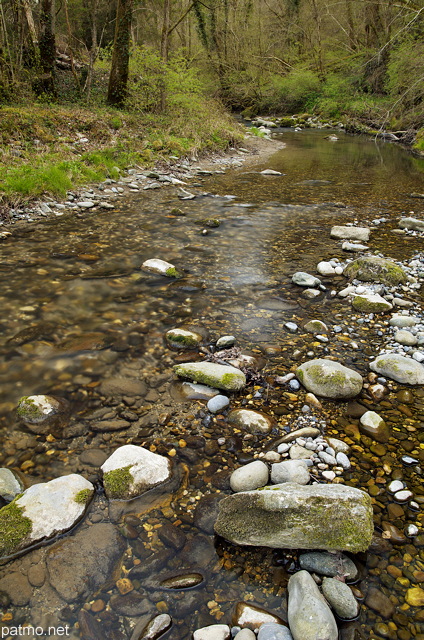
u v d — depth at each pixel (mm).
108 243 6059
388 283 4957
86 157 9805
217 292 4754
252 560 1980
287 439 2709
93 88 17031
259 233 6766
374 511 2225
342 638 1672
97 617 1746
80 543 2031
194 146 13273
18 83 12742
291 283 5016
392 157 14469
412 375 3287
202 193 9289
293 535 1972
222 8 25422
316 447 2654
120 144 11344
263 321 4191
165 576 1903
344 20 26719
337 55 27984
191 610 1779
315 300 4641
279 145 17359
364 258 5223
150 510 2225
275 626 1657
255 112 29219
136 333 3916
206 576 1909
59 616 1745
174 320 4156
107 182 9297
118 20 14312
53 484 2242
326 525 1965
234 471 2410
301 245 6273
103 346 3705
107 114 13477
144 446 2664
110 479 2307
